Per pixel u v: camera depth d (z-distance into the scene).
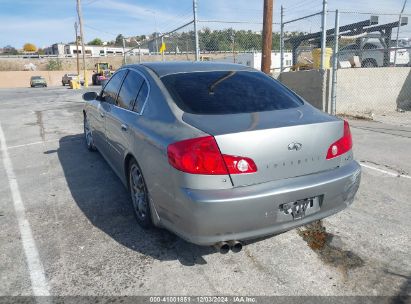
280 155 2.49
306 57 14.72
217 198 2.31
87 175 4.91
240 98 3.02
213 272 2.69
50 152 6.23
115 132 3.81
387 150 5.99
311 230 3.27
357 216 3.53
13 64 64.38
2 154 6.24
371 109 10.31
